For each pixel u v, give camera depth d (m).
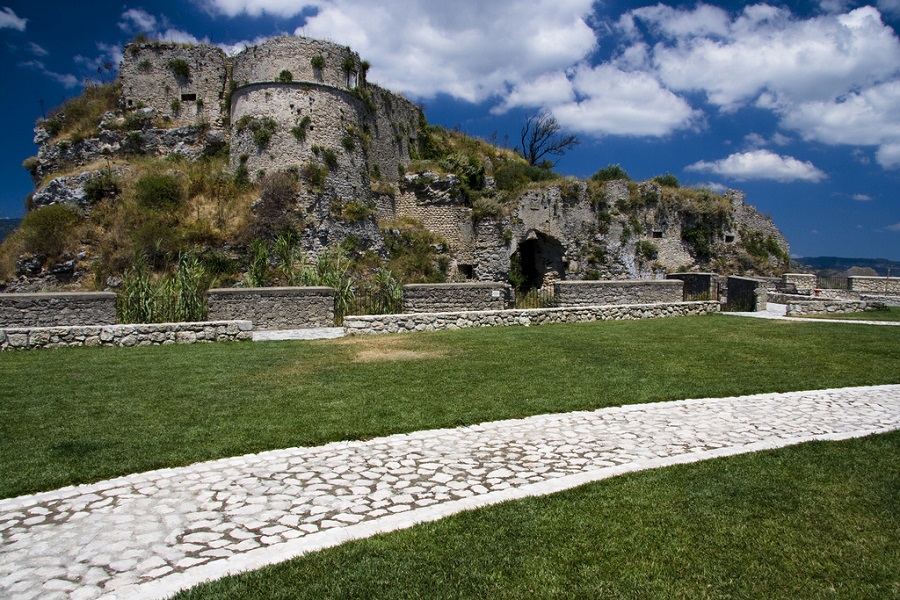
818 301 20.59
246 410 8.12
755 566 4.42
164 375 10.18
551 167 57.69
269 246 26.53
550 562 4.45
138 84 33.19
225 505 5.34
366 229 30.64
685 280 25.78
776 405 8.66
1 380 9.76
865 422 7.89
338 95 30.77
